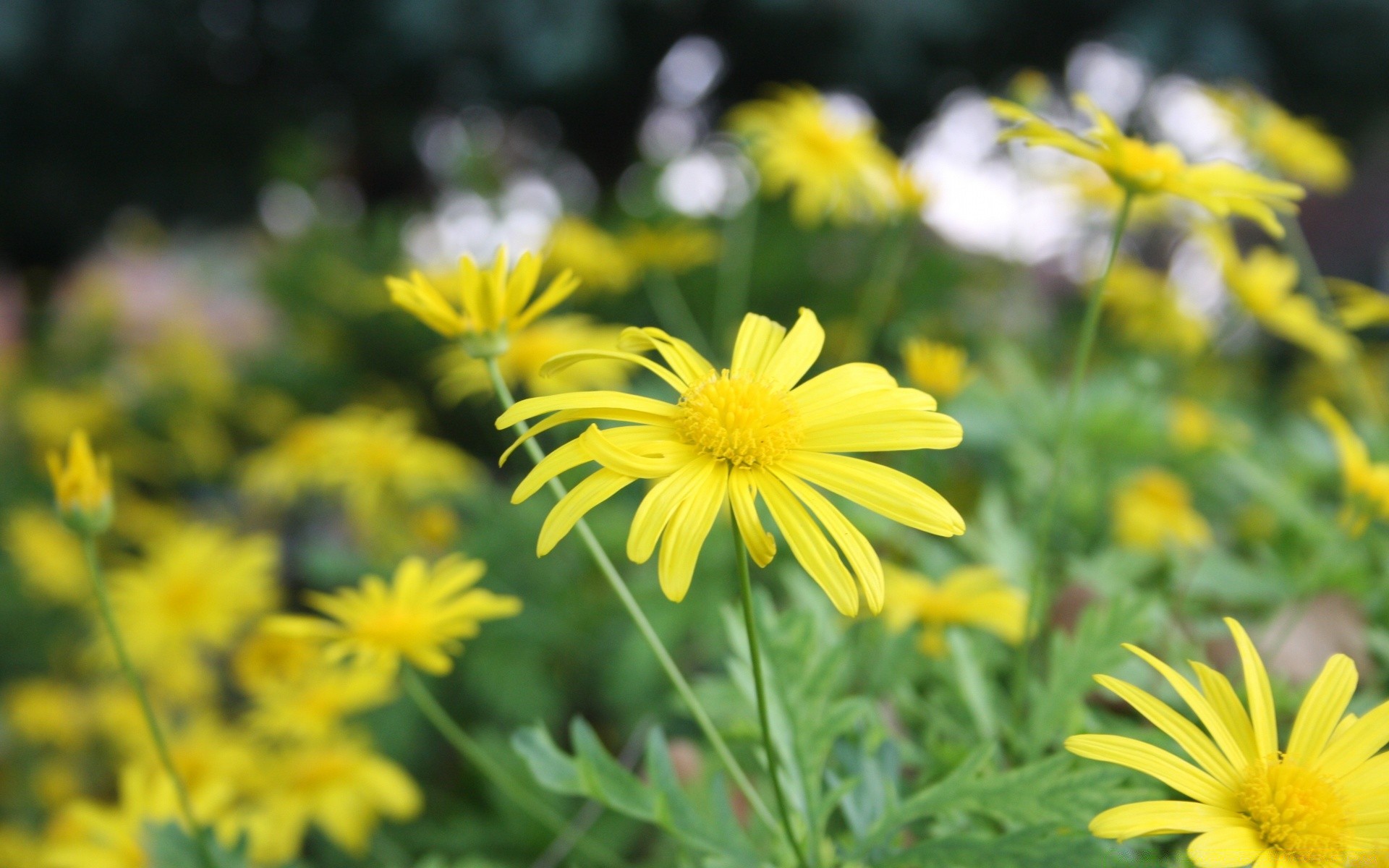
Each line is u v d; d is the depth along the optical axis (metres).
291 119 1.46
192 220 1.66
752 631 0.28
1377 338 0.96
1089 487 0.44
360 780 0.44
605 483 0.28
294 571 0.94
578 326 0.48
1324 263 1.64
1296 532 0.41
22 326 1.59
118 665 0.58
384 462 0.59
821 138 0.52
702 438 0.28
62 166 1.52
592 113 1.31
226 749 0.48
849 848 0.30
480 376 0.46
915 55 1.14
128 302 1.57
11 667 0.92
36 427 1.14
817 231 0.85
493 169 1.02
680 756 0.35
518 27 1.13
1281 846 0.26
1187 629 0.36
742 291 0.77
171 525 0.94
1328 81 1.16
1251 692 0.27
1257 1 1.08
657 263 0.60
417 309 0.32
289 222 1.41
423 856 0.47
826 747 0.31
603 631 0.56
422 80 1.30
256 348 1.39
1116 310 0.63
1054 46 1.16
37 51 1.34
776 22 1.13
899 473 0.28
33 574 0.85
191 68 1.41
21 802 0.71
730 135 0.67
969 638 0.35
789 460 0.29
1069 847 0.28
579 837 0.37
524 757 0.30
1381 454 0.46
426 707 0.36
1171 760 0.27
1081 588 0.36
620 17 1.15
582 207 1.31
